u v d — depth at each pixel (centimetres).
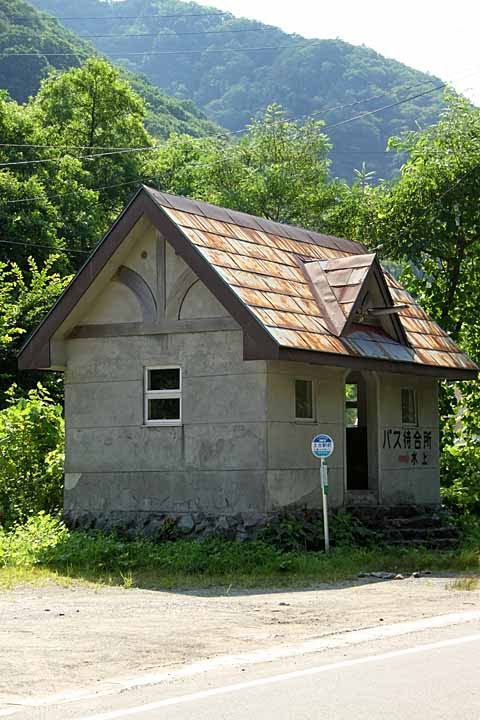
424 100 16738
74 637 1280
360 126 16050
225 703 923
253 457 2159
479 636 1277
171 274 2269
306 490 2250
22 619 1426
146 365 2295
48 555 2080
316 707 898
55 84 5819
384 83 17312
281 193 5750
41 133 4812
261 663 1123
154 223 2203
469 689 959
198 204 2331
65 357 2389
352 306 2308
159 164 5956
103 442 2338
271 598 1666
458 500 2973
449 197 3350
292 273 2380
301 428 2250
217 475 2197
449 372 2584
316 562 2005
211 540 2125
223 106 19088
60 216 4462
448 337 2739
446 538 2450
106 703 943
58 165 4728
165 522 2212
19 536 2239
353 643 1245
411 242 3356
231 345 2197
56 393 3597
